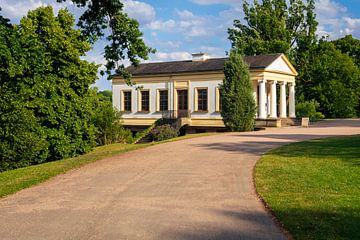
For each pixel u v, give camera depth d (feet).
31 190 33.71
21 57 57.16
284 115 143.64
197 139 75.92
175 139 76.79
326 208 25.29
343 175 35.63
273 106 135.85
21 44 58.08
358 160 43.04
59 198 30.48
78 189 33.40
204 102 137.80
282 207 25.98
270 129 107.65
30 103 58.49
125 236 21.44
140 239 20.93
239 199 28.89
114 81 154.40
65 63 64.54
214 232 21.83
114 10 63.10
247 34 210.59
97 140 88.22
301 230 21.36
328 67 183.93
